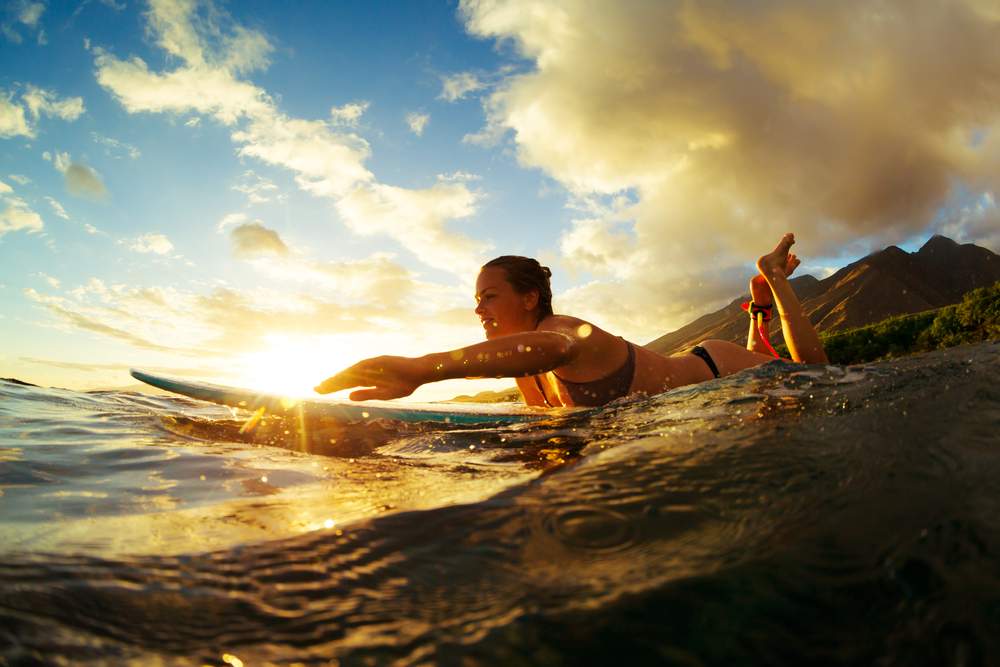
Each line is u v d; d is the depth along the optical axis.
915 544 0.71
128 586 0.76
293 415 2.88
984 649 0.53
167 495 1.41
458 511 0.98
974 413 1.31
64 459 1.88
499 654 0.57
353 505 1.21
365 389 1.97
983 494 0.83
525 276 3.22
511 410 2.83
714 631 0.58
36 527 1.11
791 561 0.70
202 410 3.50
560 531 0.85
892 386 1.79
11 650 0.59
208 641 0.62
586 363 2.76
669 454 1.23
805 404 1.69
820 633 0.57
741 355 3.24
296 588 0.74
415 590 0.72
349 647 0.60
